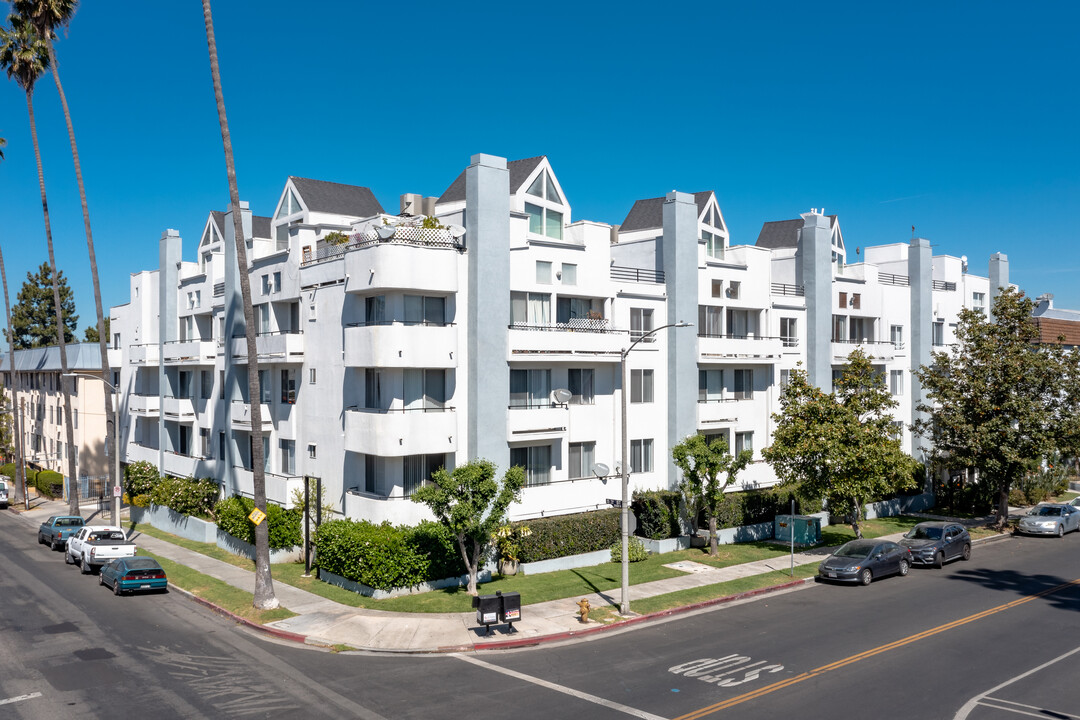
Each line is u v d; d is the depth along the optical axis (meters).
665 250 36.38
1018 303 40.88
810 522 35.56
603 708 16.28
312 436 33.34
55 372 62.41
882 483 32.28
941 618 23.72
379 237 27.83
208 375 42.47
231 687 17.64
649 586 27.36
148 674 18.58
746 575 29.28
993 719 15.74
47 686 17.67
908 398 48.47
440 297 29.48
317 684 17.88
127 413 53.25
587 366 33.59
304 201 36.88
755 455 39.81
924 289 48.97
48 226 44.72
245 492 36.91
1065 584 28.69
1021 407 38.28
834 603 25.78
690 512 33.66
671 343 35.97
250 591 26.78
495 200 29.50
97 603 25.95
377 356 27.77
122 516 47.28
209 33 24.59
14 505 53.31
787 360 41.91
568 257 32.25
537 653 20.39
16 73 42.09
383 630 22.02
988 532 40.19
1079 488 56.03
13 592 27.61
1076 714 16.05
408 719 15.67
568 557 30.73
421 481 29.39
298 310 34.94
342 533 27.39
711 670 18.83
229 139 25.02
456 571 27.39
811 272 42.72
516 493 27.89
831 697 16.95
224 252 40.16
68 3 40.31
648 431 35.53
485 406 29.16
